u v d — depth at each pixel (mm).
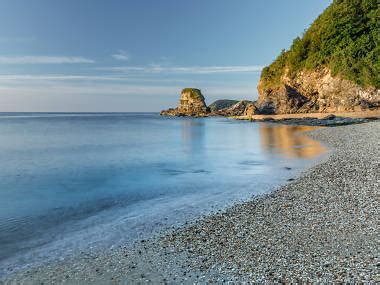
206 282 8656
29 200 17953
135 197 18312
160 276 9141
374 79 92750
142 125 110875
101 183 22047
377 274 8320
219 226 12781
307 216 13109
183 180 22500
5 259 10664
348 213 13047
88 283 8992
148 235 12398
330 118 83375
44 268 9977
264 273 8836
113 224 13867
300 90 121812
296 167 25094
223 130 74938
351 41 102438
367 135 42094
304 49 123375
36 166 29047
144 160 32125
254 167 26547
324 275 8469
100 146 45625
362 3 109000
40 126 106250
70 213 15570
